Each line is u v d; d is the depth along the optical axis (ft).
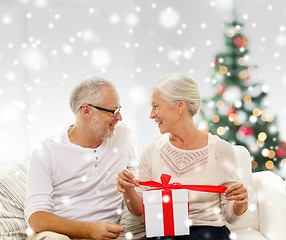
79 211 5.75
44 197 5.55
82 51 12.00
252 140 9.26
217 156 5.46
